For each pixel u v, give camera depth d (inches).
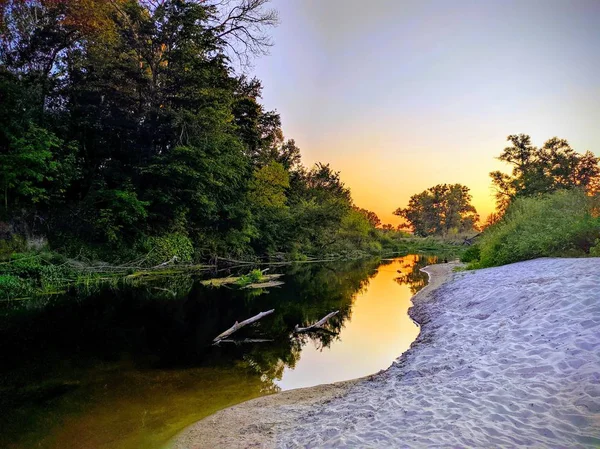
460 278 660.7
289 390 268.1
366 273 1037.8
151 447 186.4
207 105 924.0
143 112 880.9
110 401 246.1
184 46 881.5
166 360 333.1
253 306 568.4
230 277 847.1
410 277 926.4
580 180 1551.4
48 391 260.7
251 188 1213.1
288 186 1449.3
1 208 637.3
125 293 634.8
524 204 872.3
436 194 3919.8
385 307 554.3
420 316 458.0
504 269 605.0
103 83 802.8
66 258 687.7
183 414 227.3
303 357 342.3
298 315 510.3
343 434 156.3
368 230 2345.0
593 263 440.1
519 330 268.4
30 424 212.1
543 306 305.6
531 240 663.8
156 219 912.9
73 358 333.1
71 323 448.5
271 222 1338.6
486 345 260.7
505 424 141.9
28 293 573.6
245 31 970.1
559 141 1582.2
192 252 987.3
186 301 595.8
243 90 1352.1
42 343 373.1
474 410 158.6
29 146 629.9
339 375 298.0
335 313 497.4
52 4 780.0
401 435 144.1
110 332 420.5
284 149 1908.2
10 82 665.0
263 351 360.5
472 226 3978.8
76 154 797.2
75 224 754.8
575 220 631.2
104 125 834.2
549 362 198.1
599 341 206.4
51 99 805.9
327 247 1673.2
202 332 428.1
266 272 1008.2
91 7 778.8
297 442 165.5
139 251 867.4
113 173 836.6
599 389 156.7
